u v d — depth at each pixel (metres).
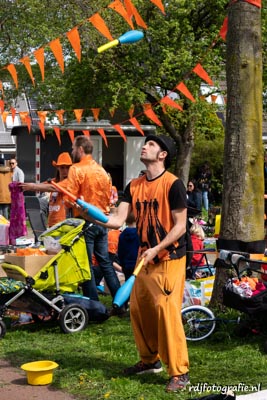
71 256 8.76
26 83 24.23
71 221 9.02
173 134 25.41
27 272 8.73
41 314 8.62
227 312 8.68
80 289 10.97
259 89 8.63
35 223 13.38
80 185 9.03
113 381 6.58
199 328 8.16
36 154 28.59
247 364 7.21
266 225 12.67
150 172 6.40
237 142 8.63
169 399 6.11
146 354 6.73
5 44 24.70
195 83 21.84
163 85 22.98
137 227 6.43
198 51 22.19
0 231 14.50
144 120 29.14
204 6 23.14
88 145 9.18
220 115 31.67
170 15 22.75
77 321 8.71
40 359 7.47
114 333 8.56
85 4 21.19
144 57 22.36
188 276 10.80
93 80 22.69
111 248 11.28
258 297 7.64
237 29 8.52
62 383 6.61
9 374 7.00
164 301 6.24
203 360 7.34
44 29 21.70
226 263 7.91
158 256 6.24
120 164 31.38
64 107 23.39
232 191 8.65
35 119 27.80
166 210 6.26
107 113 25.69
